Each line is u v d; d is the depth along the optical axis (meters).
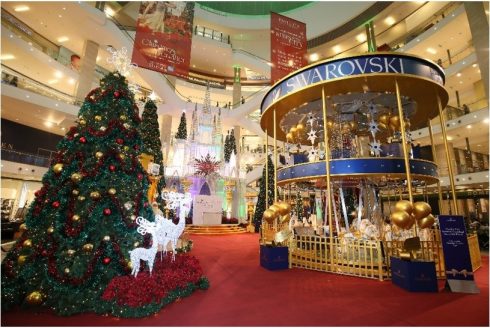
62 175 3.88
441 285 4.89
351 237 6.07
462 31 16.53
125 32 19.98
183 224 5.11
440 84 6.29
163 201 8.94
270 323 3.12
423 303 3.85
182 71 9.25
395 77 5.85
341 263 5.65
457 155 18.27
